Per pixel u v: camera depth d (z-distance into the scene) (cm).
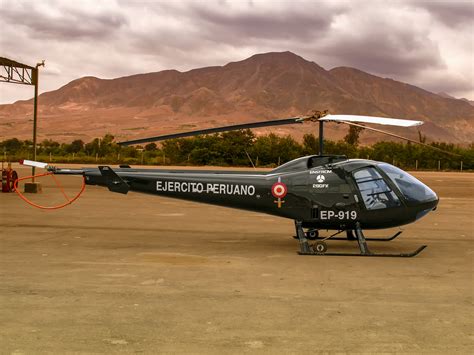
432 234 1453
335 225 1148
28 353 565
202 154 6431
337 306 743
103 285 853
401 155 6675
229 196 1185
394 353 571
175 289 830
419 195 1126
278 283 873
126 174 1224
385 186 1123
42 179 3347
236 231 1484
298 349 580
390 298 787
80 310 716
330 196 1136
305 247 1134
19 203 2070
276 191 1161
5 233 1395
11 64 2461
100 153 7969
